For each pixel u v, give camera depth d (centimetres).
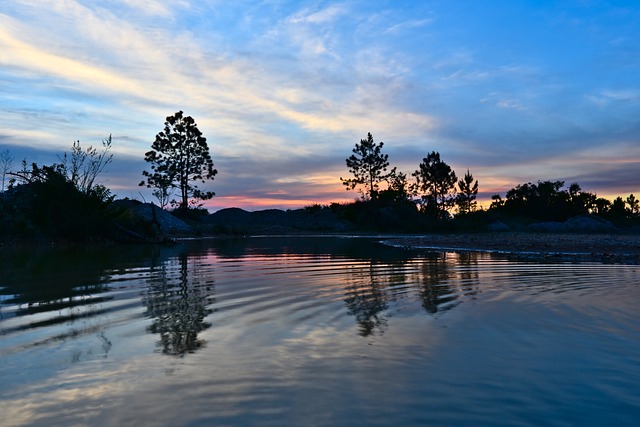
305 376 342
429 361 378
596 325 498
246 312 569
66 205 2217
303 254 1650
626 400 302
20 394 308
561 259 1384
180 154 5216
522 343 430
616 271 1033
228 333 465
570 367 363
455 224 5444
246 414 280
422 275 969
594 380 336
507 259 1393
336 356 390
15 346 417
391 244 2436
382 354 395
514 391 317
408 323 511
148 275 949
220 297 679
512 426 268
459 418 276
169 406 290
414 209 5862
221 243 2580
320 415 279
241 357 386
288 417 277
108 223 2367
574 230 5203
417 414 282
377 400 301
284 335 458
